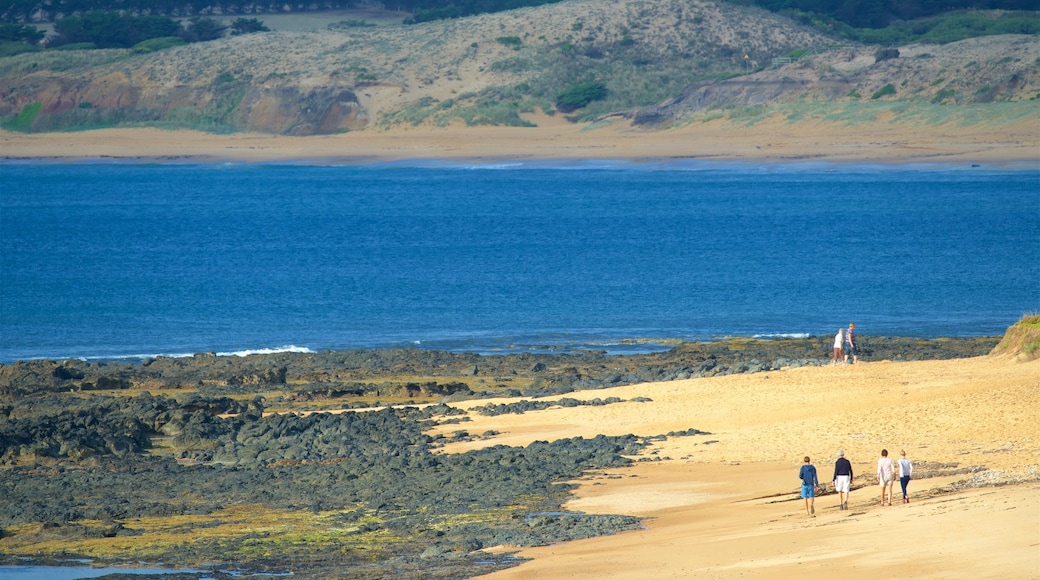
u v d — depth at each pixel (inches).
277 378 4852.4
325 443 3627.0
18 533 2682.1
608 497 2893.7
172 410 4042.8
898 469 2568.9
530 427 3796.8
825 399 3838.6
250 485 3125.0
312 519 2765.7
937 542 2100.1
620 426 3742.6
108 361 5413.4
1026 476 2645.2
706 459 3267.7
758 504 2728.8
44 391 4552.2
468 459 3309.5
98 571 2383.1
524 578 2197.3
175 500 2997.0
